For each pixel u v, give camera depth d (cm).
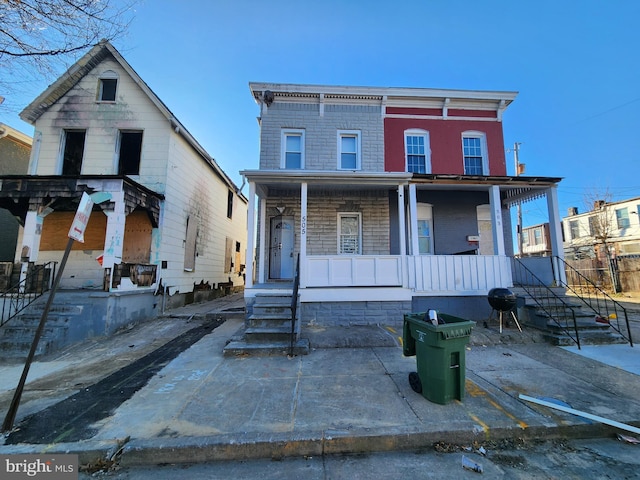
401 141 1014
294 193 970
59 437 294
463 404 360
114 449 278
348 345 600
